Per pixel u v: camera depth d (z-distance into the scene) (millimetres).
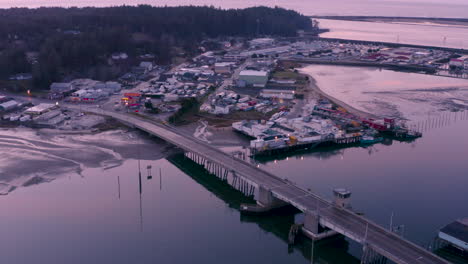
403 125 149750
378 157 126188
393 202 95125
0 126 141250
